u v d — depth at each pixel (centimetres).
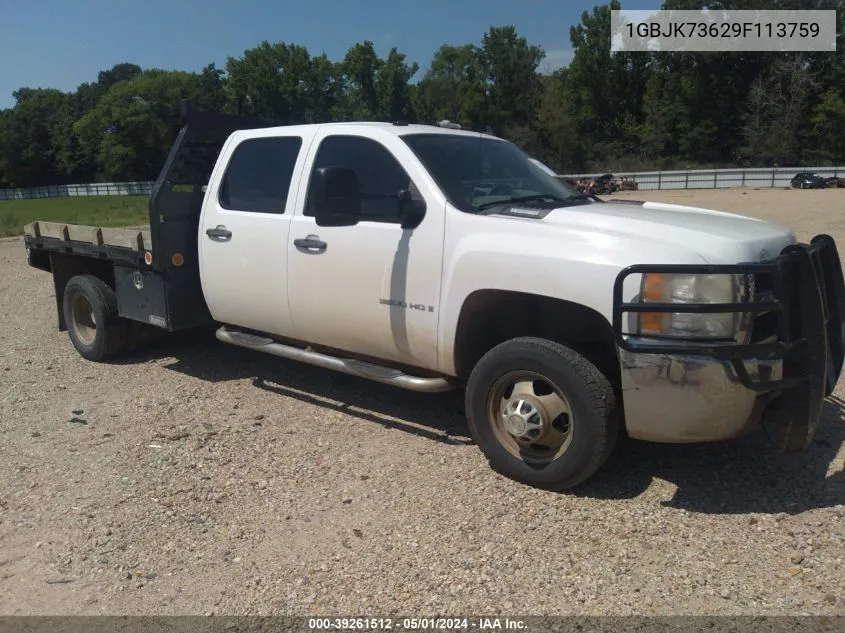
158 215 600
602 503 401
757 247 389
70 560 370
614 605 318
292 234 521
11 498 436
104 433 529
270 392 602
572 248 393
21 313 991
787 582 327
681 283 363
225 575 353
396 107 7988
